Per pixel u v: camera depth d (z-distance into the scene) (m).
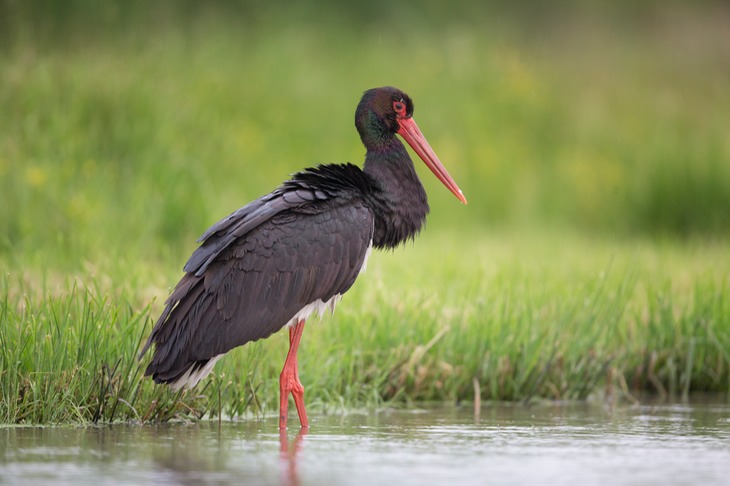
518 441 8.55
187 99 19.33
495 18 33.00
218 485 6.74
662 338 12.21
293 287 9.34
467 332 11.45
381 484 6.80
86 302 9.61
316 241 9.46
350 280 9.65
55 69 17.97
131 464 7.36
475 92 25.86
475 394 10.89
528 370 11.27
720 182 21.70
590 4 35.12
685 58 32.81
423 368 11.03
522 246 17.84
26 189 15.07
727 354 12.02
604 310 12.19
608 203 22.22
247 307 9.17
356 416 10.10
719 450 8.19
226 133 19.11
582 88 27.69
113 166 16.55
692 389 12.17
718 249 18.39
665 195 21.72
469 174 22.73
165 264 13.76
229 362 9.88
